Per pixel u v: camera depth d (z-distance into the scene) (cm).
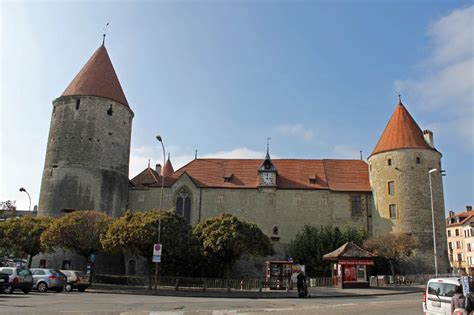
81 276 3177
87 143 5075
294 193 5553
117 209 5197
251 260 5209
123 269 4881
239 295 2978
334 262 4009
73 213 3897
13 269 2666
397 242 4575
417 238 4938
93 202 4931
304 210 5475
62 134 5116
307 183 5653
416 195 5059
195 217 5453
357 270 3709
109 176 5150
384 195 5241
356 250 3738
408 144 5244
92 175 5003
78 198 4884
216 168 5928
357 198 5519
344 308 2020
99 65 5500
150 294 2986
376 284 4141
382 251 4606
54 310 1744
